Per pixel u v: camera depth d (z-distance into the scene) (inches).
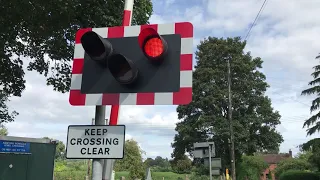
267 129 1825.8
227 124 1690.5
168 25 157.2
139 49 156.6
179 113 1866.4
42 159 582.9
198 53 1913.1
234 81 1827.0
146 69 154.3
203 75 1822.1
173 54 153.8
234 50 1859.0
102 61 157.9
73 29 361.7
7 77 436.5
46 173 585.0
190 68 151.5
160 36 148.0
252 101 1807.3
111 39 160.7
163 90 151.4
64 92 447.2
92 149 153.4
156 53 149.8
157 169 3240.7
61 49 398.9
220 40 1903.3
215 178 1860.2
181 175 2354.8
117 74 151.9
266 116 1823.3
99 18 345.1
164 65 153.2
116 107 170.6
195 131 1796.3
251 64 1860.2
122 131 153.3
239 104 1774.1
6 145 540.7
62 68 440.1
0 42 370.9
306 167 2310.5
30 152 567.2
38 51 427.2
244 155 1856.5
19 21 339.6
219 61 1866.4
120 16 346.0
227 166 1753.2
